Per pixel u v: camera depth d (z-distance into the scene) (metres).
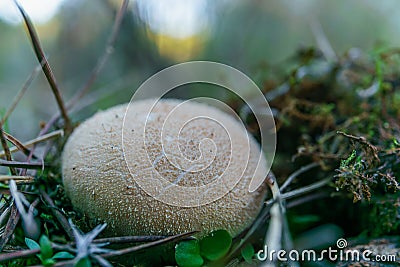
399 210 0.12
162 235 0.11
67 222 0.12
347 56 0.18
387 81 0.16
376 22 0.28
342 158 0.13
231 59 0.27
